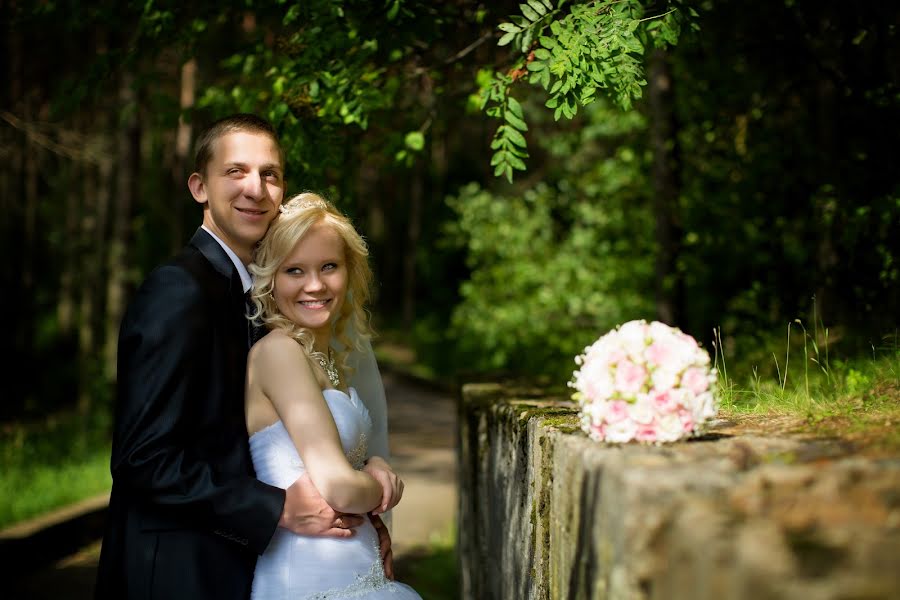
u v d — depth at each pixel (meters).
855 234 4.93
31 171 16.08
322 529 2.59
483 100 3.73
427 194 30.50
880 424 2.29
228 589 2.56
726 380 3.68
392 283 32.00
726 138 6.79
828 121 5.52
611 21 3.56
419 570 6.14
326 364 2.82
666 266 6.67
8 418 12.10
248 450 2.67
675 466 1.81
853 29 5.06
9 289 15.58
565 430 2.58
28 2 5.27
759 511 1.55
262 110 5.03
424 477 9.34
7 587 5.47
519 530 3.19
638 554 1.65
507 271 11.34
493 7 4.95
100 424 10.59
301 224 2.73
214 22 5.12
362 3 4.36
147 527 2.57
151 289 2.61
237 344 2.72
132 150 10.78
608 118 8.98
